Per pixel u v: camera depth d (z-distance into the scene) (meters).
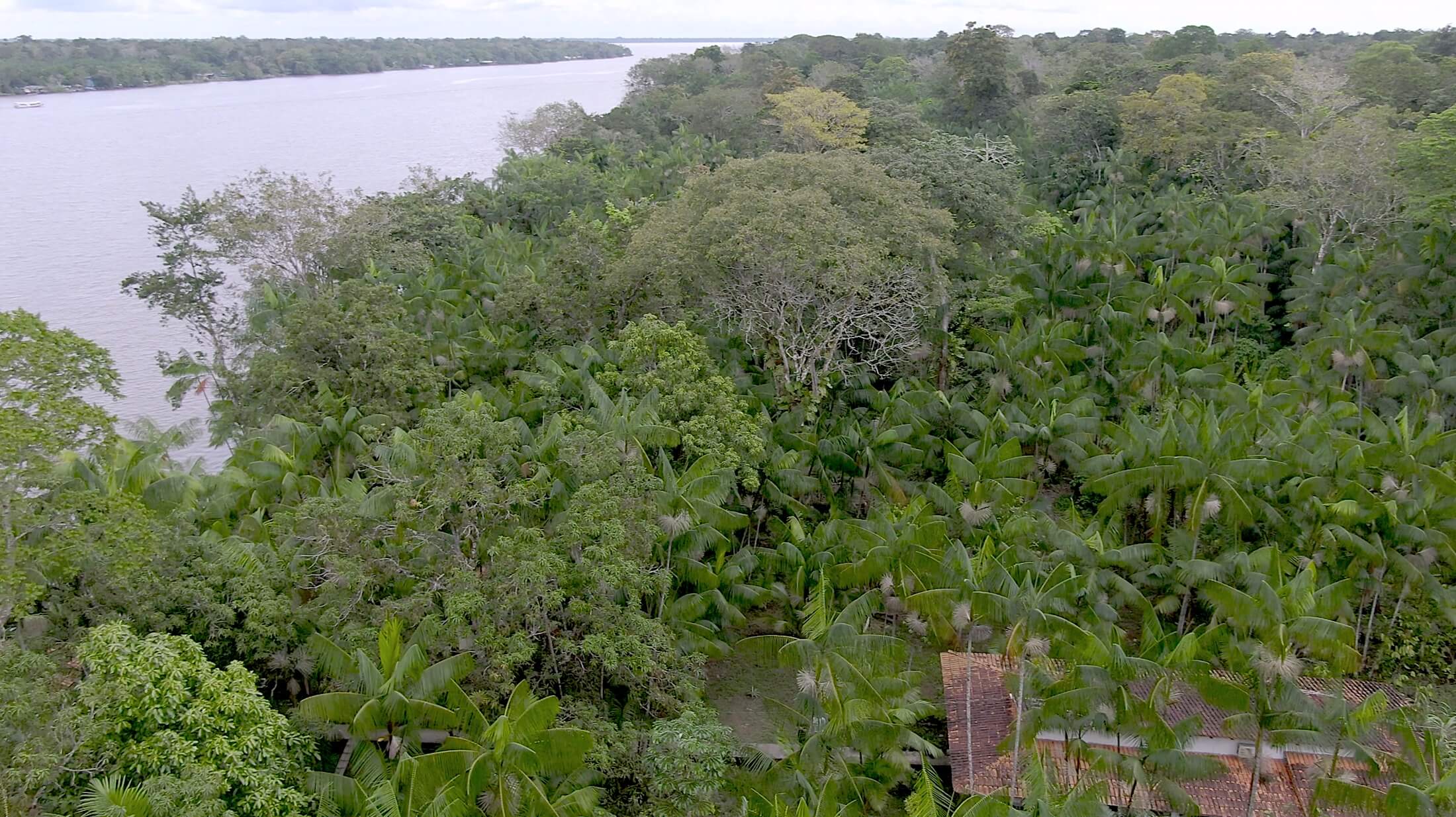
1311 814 20.19
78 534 20.62
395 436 27.67
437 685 20.23
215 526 26.31
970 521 29.08
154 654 17.02
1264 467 27.89
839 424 36.09
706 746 20.62
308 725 21.34
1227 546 29.92
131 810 15.33
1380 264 44.53
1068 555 26.66
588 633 23.09
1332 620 23.73
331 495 28.27
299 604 23.67
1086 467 30.77
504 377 39.72
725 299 35.66
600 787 21.08
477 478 22.50
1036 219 49.81
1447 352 39.72
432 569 22.94
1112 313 40.81
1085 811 17.89
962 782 22.28
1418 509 26.95
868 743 21.55
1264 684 20.22
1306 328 43.38
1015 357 38.31
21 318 20.80
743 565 27.64
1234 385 36.22
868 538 27.23
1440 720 23.39
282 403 33.94
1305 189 49.38
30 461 19.91
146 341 60.41
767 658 29.44
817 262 32.81
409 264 46.66
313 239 44.28
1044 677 22.30
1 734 16.28
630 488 23.66
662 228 35.91
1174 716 23.02
